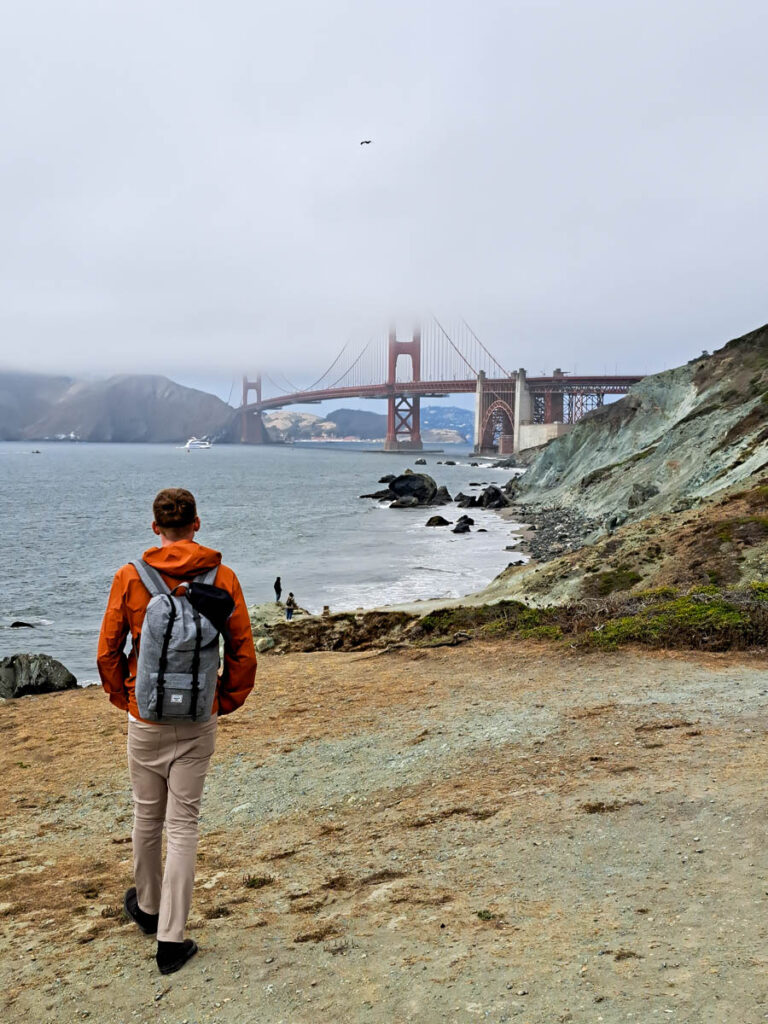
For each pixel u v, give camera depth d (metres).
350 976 3.83
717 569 23.06
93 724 11.21
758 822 5.17
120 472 173.88
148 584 3.84
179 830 4.03
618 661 11.06
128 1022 3.63
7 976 4.23
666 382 86.81
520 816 5.95
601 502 66.88
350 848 5.87
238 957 4.16
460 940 4.09
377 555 51.81
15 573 47.69
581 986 3.46
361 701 10.55
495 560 48.94
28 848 6.75
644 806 5.77
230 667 4.04
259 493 111.31
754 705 8.34
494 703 9.62
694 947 3.69
